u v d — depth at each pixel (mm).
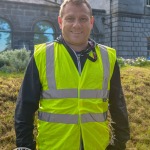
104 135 2551
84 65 2479
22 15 21047
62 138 2379
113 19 24281
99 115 2484
